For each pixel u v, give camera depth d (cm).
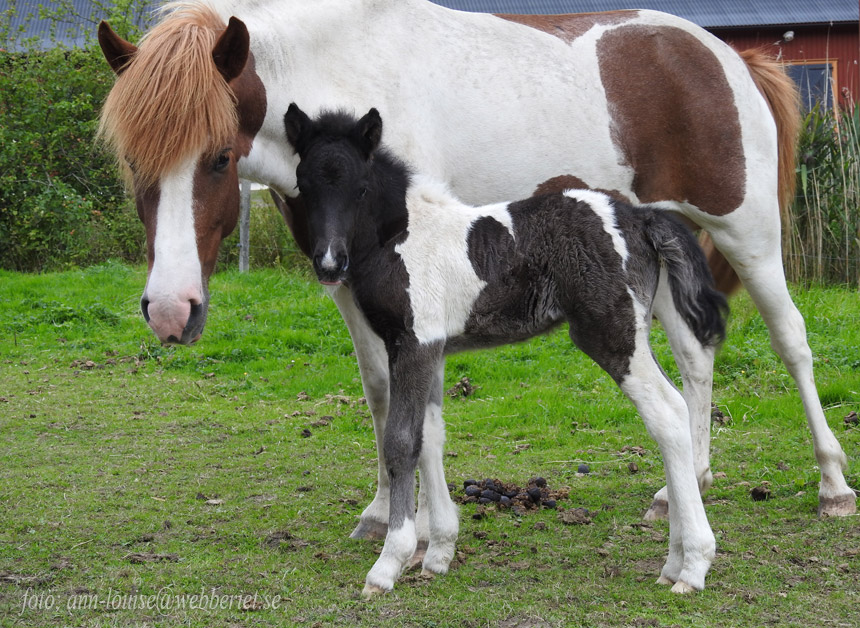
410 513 337
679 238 334
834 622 304
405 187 346
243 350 816
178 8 388
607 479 497
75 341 866
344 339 850
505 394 686
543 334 351
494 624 304
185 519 430
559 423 611
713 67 443
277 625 306
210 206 357
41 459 534
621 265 327
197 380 749
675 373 696
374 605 321
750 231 446
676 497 329
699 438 443
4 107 1299
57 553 381
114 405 672
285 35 389
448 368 754
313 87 393
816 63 1641
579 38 439
